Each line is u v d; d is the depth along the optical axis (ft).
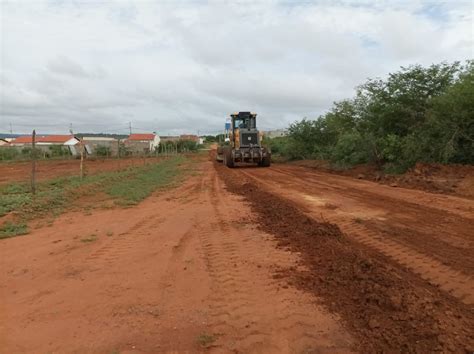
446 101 47.14
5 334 12.94
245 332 12.50
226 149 92.63
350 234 23.68
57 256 21.35
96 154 172.24
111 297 15.56
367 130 65.16
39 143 274.98
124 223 29.25
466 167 44.01
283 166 89.66
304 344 11.71
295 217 27.89
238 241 22.91
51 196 39.83
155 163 106.52
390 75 59.57
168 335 12.46
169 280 17.16
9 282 17.76
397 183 46.24
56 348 11.98
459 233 23.02
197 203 37.52
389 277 15.81
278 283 16.25
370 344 11.51
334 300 14.39
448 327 12.09
